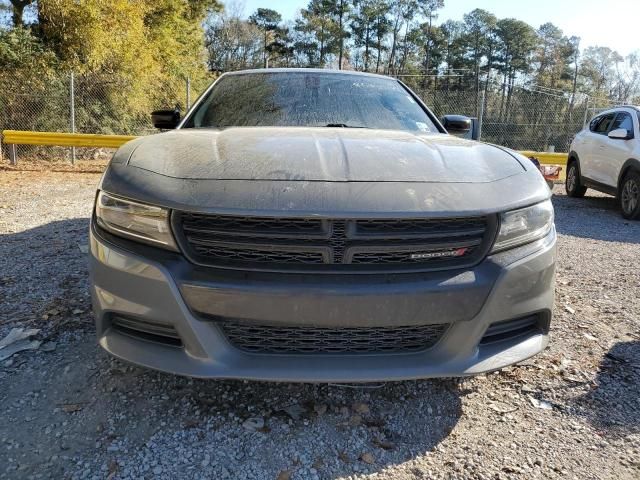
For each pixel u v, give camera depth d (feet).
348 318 5.91
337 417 7.23
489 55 250.57
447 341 6.38
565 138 59.93
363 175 6.47
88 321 9.87
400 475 6.16
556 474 6.21
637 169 23.99
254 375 6.07
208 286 5.88
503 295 6.38
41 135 36.94
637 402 7.75
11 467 6.04
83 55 49.16
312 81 11.31
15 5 49.16
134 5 53.42
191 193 6.09
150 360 6.28
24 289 11.45
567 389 8.09
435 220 6.12
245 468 6.17
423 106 11.30
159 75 59.26
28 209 21.15
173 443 6.54
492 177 6.93
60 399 7.41
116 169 6.89
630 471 6.28
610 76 186.29
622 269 14.99
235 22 186.50
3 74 42.50
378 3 222.69
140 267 6.15
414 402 7.67
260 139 7.73
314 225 5.92
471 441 6.81
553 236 7.22
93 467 6.08
